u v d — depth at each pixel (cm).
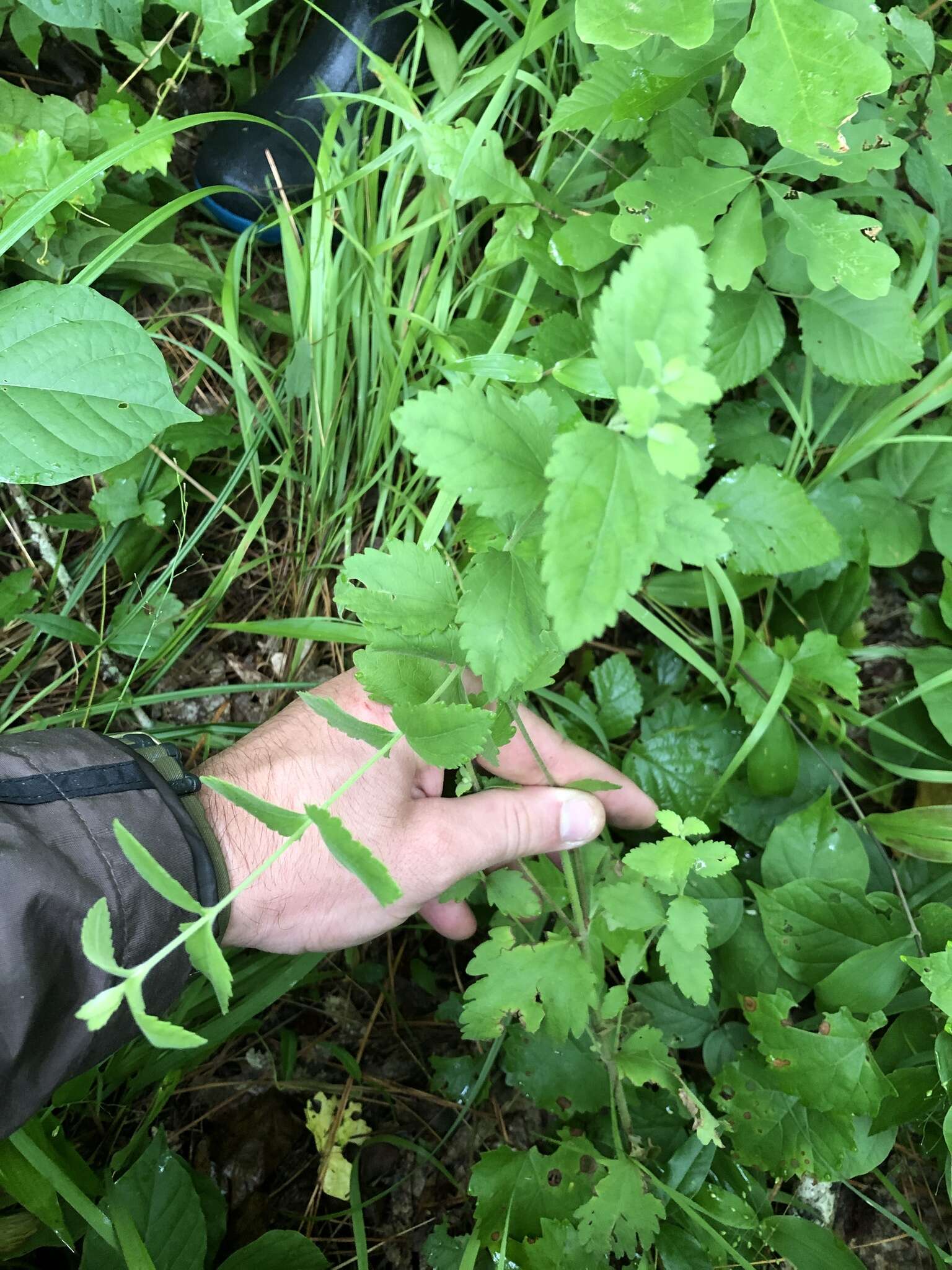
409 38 39
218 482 39
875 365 33
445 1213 35
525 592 20
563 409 33
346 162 38
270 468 37
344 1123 35
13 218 33
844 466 37
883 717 39
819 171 29
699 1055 37
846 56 25
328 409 38
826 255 29
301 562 39
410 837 29
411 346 37
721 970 35
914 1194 34
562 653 24
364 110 38
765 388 39
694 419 24
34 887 24
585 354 34
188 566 39
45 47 40
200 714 38
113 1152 33
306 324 38
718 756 37
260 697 39
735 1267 31
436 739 21
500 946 29
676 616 40
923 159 35
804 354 39
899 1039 32
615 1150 32
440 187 37
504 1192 30
